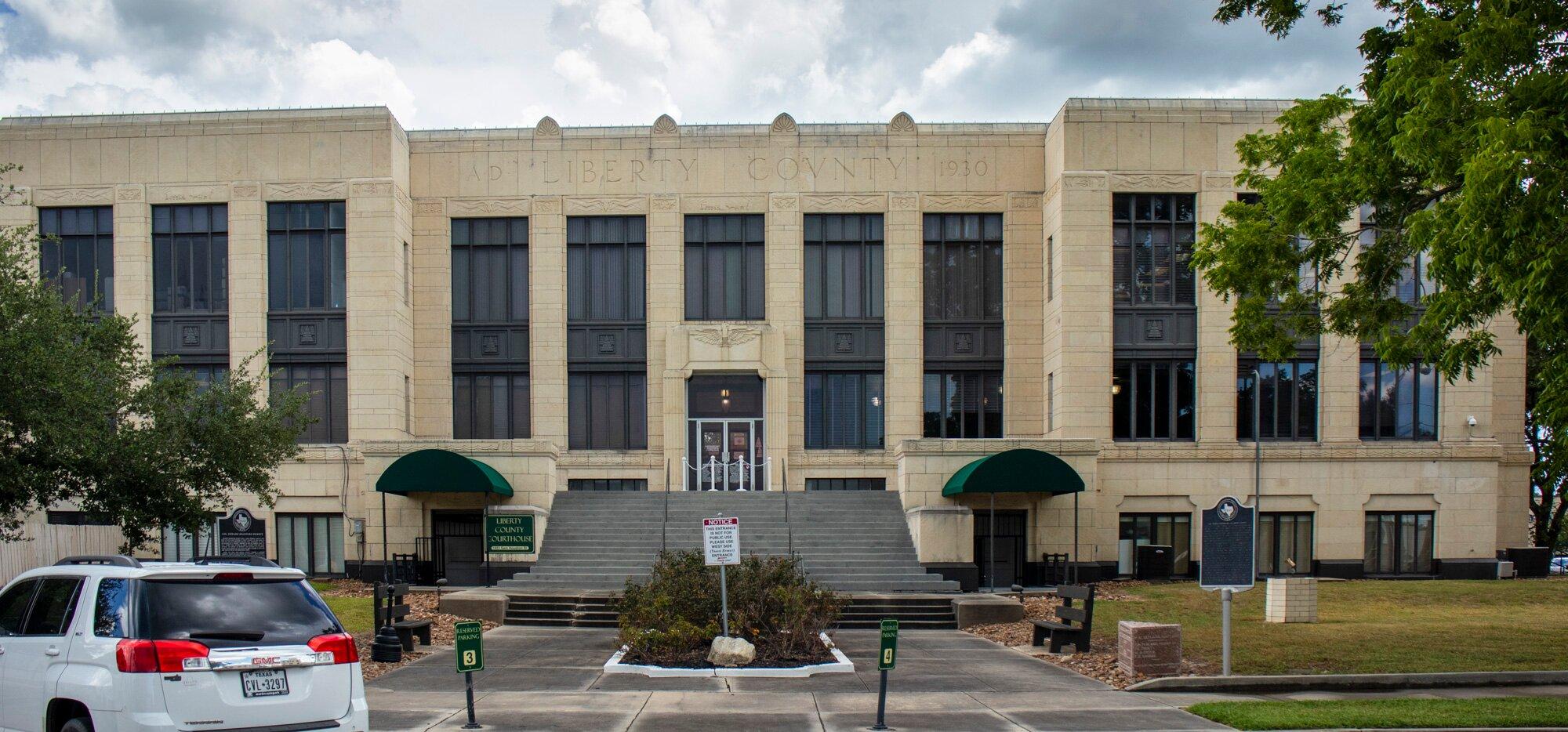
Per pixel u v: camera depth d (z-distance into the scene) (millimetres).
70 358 19250
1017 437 33094
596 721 12508
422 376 33344
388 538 28516
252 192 32125
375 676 15688
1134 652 15469
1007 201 33469
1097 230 31391
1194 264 21000
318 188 32062
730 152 33594
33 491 19984
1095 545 29859
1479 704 13547
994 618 22234
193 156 32312
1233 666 16094
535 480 28109
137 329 31859
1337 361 31609
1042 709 13469
